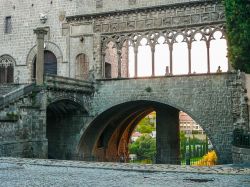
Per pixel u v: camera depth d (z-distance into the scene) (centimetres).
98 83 5056
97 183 1642
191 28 4684
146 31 4903
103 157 5797
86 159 5234
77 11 5334
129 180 1722
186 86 4616
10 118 3675
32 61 5544
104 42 5131
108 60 5734
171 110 5500
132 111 5794
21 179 1736
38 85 4112
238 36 3353
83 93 4900
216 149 4416
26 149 3869
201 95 4534
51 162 2417
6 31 5753
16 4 5703
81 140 5081
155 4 4934
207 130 4472
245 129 4281
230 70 4422
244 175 1884
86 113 5028
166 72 4781
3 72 5731
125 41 5025
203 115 4506
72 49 5309
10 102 3706
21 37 5631
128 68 5444
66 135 5131
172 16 4788
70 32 5334
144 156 8838
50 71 5484
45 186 1562
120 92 4931
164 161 5462
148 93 4791
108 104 4972
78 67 5300
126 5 5094
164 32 4816
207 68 4575
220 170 2050
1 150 3528
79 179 1747
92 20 5206
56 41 5409
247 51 3319
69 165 2256
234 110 4362
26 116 3906
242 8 3294
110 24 5103
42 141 4088
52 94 4309
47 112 5022
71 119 5125
